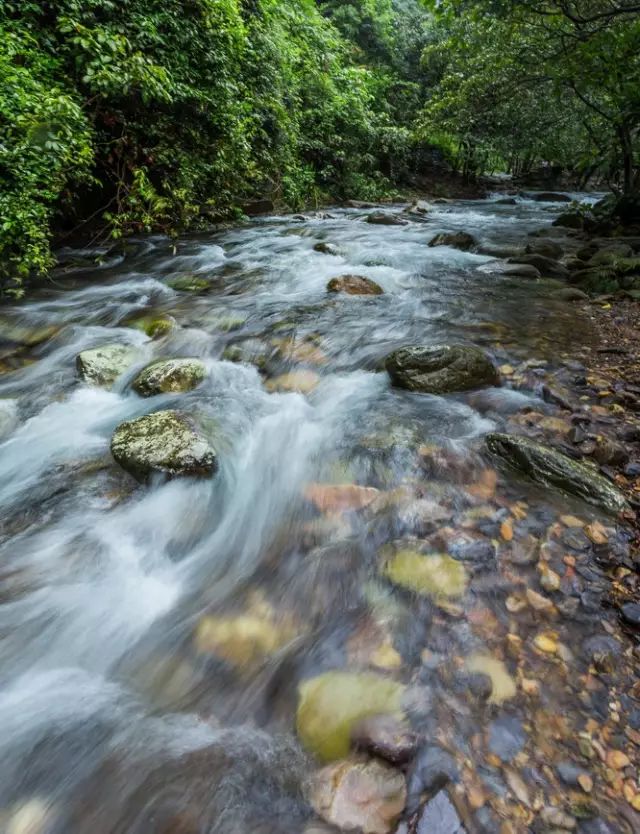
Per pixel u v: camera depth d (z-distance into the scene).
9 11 6.23
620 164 12.84
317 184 16.31
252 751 1.56
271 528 2.57
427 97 22.06
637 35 6.47
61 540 2.53
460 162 23.11
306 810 1.37
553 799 1.37
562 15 6.32
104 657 1.97
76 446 3.27
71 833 1.41
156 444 2.92
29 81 5.47
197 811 1.41
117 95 7.32
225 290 6.44
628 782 1.41
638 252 7.49
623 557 2.15
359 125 16.92
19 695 1.83
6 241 5.46
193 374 3.93
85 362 4.11
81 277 7.14
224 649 1.93
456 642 1.84
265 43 11.31
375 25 21.31
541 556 2.18
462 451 2.89
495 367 3.77
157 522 2.64
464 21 8.71
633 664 1.74
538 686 1.68
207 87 8.90
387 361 3.81
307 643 1.91
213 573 2.37
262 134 11.66
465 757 1.47
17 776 1.56
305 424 3.40
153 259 8.10
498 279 6.49
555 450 2.84
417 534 2.34
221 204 10.95
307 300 5.80
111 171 8.39
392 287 6.23
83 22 6.80
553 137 14.38
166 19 7.80
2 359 4.60
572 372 3.74
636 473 2.68
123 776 1.53
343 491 2.66
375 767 1.44
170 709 1.74
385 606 2.02
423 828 1.28
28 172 5.25
